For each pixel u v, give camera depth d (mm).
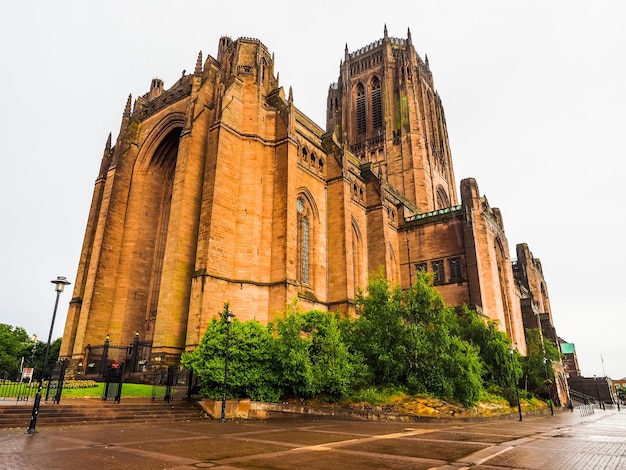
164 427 22844
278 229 44281
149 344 48656
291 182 45938
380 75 106812
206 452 15078
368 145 100750
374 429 24156
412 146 94125
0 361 75875
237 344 31312
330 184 56375
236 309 40344
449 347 35781
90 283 49156
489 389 45250
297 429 23312
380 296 37812
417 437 20625
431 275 40188
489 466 13117
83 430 20672
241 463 13148
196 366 30609
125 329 49406
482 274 63469
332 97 117000
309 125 61562
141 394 33125
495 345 47500
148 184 55906
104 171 58531
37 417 21266
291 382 31375
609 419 43250
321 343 33125
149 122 57188
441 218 67188
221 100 45031
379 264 60562
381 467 12758
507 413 40344
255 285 41969
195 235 42969
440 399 33594
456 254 64250
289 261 43125
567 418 44094
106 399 29391
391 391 33656
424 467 12859
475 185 67562
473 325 48750
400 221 71625
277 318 33750
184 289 40688
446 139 114562
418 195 90000
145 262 53375
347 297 50594
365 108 107750
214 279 39219
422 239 68375
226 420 27891
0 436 18062
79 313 51531
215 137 43844
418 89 104312
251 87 48844
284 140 47031
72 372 45375
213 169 42406
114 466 12336
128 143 56031
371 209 63781
